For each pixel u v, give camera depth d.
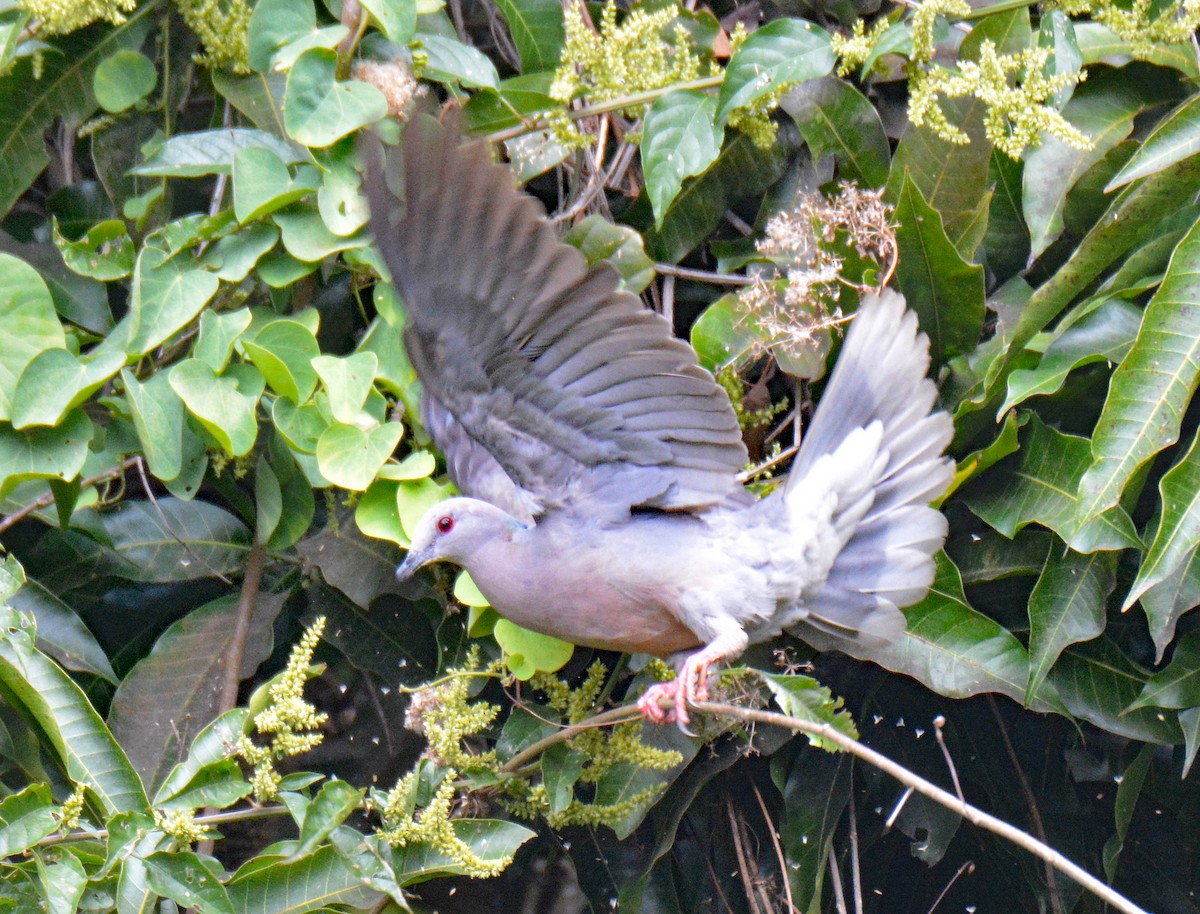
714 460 6.35
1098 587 7.31
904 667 7.32
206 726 7.52
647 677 7.70
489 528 6.62
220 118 8.56
